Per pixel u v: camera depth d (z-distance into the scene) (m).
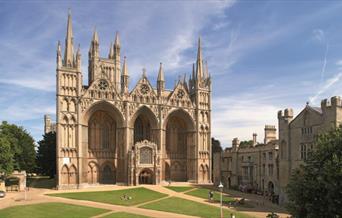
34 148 127.56
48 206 68.81
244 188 101.56
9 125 119.69
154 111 123.12
